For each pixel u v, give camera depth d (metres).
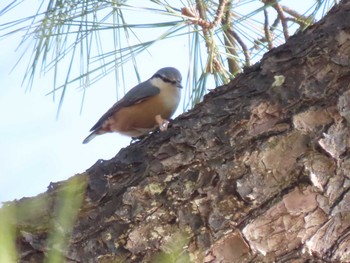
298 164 3.29
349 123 3.31
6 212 1.56
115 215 3.47
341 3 3.76
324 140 3.29
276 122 3.45
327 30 3.61
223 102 3.71
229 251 3.28
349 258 3.29
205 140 3.54
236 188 3.33
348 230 3.28
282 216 3.27
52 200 3.52
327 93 3.41
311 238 3.26
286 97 3.50
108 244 3.41
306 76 3.52
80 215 3.54
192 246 3.30
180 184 3.45
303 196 3.27
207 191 3.38
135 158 3.71
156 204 3.44
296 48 3.68
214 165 3.44
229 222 3.29
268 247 3.27
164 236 3.35
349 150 3.29
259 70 3.76
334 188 3.26
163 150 3.64
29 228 3.43
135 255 3.35
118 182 3.64
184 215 3.37
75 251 3.42
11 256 1.40
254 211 3.30
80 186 3.55
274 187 3.31
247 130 3.49
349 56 3.47
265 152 3.37
